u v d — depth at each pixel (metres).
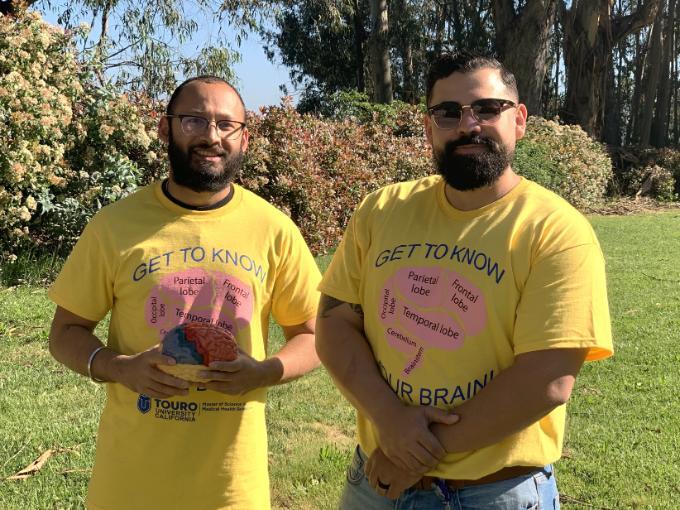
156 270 2.28
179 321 2.25
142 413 2.24
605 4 27.45
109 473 2.26
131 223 2.34
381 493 2.11
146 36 14.22
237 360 2.11
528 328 1.94
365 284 2.23
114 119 8.91
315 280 2.50
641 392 5.48
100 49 10.27
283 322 2.51
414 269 2.10
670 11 37.50
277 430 4.68
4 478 3.82
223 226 2.35
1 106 7.77
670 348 6.63
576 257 1.96
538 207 2.06
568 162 20.64
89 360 2.25
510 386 1.92
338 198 11.76
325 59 32.62
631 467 4.19
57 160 8.25
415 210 2.21
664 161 27.67
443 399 2.02
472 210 2.11
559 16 29.28
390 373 2.10
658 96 38.03
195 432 2.23
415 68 33.69
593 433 4.68
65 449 4.17
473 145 2.08
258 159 10.14
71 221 8.61
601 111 28.25
